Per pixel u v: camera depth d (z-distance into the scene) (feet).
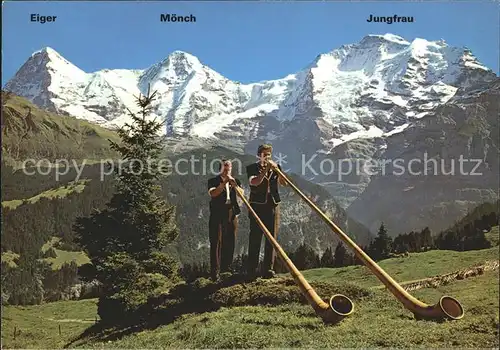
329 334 30.04
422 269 36.19
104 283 39.68
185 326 33.76
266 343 29.66
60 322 37.14
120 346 32.68
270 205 37.58
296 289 35.99
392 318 32.14
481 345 27.32
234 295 36.14
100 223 41.09
